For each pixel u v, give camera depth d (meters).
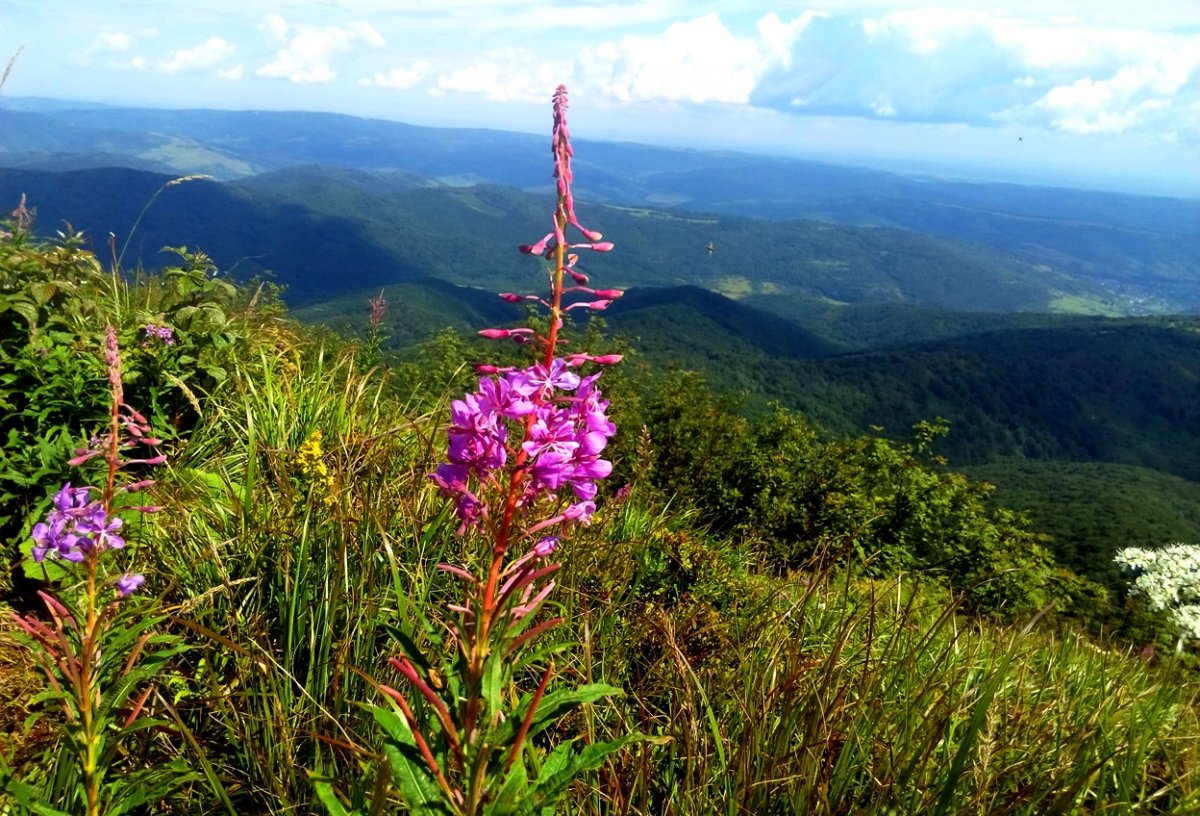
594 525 3.85
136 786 2.12
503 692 2.20
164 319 5.15
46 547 1.74
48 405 3.98
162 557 3.22
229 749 2.66
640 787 2.53
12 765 2.38
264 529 3.25
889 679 3.13
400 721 1.56
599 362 1.61
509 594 1.51
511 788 1.54
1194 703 3.96
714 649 3.40
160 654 2.05
